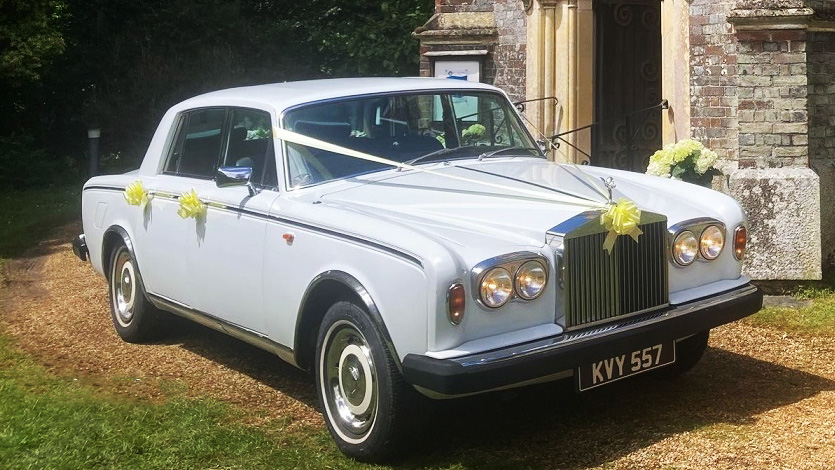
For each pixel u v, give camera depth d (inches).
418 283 166.6
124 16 828.0
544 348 168.6
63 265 392.8
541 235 177.6
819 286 299.1
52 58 722.2
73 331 286.8
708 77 331.3
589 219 177.3
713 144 331.6
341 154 213.3
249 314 212.4
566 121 389.7
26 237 463.8
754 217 295.6
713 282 201.8
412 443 179.3
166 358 255.6
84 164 751.1
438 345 165.5
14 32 644.7
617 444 184.7
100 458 185.2
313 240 190.4
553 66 390.3
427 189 201.9
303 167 209.3
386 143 221.0
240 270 213.3
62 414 208.4
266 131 217.2
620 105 415.2
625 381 222.8
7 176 667.4
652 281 187.8
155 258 248.8
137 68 776.3
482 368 162.7
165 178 251.8
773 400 206.5
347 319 181.5
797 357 236.8
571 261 175.2
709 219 199.0
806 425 190.2
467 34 410.6
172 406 212.5
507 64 407.2
